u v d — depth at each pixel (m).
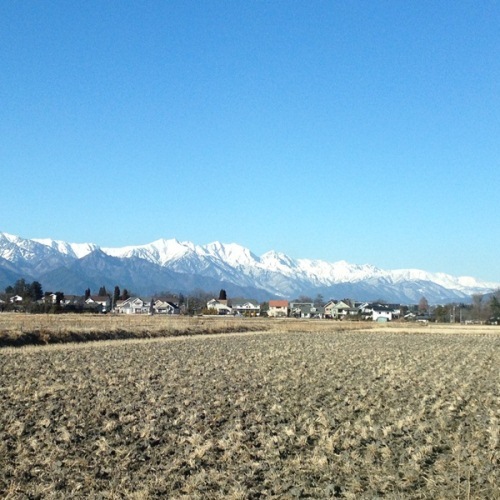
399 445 15.91
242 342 55.03
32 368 30.47
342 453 14.93
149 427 17.30
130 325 70.06
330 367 34.41
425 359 40.69
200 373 30.38
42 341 47.38
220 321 100.12
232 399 22.48
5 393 22.92
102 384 25.67
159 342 52.81
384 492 12.38
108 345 47.03
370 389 25.39
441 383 27.02
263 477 13.45
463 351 48.41
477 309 174.00
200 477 13.02
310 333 76.56
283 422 18.84
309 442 16.44
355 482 12.66
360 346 52.47
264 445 15.84
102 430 17.22
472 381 28.88
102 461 14.42
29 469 13.76
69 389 24.11
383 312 198.50
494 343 59.84
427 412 20.47
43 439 16.23
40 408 20.14
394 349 49.22
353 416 19.66
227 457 14.59
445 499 11.83
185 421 18.45
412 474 13.23
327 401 22.55
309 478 13.25
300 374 30.48
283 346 50.75
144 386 25.09
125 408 20.19
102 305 181.75
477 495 12.11
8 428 17.19
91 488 12.65
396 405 21.78
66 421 18.30
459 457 14.52
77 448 15.48
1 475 13.31
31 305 134.38
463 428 17.84
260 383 26.92
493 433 16.70
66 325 61.53
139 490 12.35
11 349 40.75
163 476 13.26
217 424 18.33
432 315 183.00
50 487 12.64
